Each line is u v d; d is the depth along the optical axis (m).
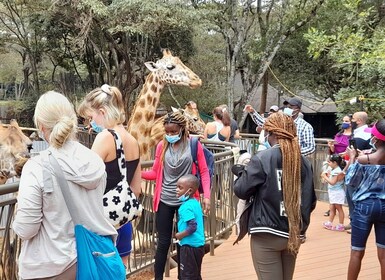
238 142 10.71
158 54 22.44
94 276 2.46
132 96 23.50
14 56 37.28
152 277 5.61
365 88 16.53
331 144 8.99
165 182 4.49
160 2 18.36
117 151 3.25
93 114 3.42
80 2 18.80
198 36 22.06
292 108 6.31
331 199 7.23
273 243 3.20
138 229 5.22
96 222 2.54
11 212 3.27
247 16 21.94
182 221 4.18
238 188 3.22
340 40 10.55
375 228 4.30
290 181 3.15
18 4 24.94
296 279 5.18
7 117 27.69
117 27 18.25
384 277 4.29
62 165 2.43
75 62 28.98
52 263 2.40
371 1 18.56
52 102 2.51
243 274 5.29
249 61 23.53
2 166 6.22
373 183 4.19
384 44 9.23
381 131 4.12
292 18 21.95
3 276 3.25
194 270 4.22
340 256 5.99
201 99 23.11
